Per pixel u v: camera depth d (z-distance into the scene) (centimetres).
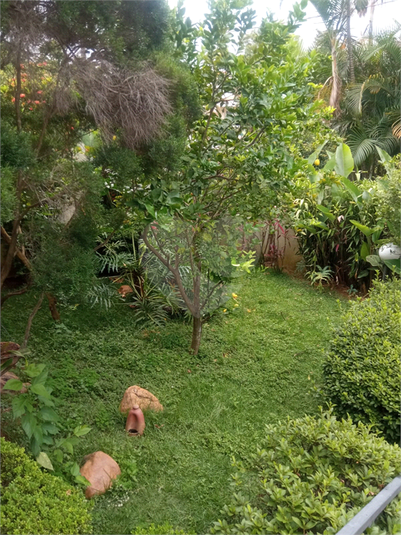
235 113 294
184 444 261
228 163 301
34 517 163
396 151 756
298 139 424
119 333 377
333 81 694
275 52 301
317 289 540
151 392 309
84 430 220
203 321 369
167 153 242
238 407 304
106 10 203
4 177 171
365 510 183
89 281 249
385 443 230
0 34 187
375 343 300
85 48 212
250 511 187
